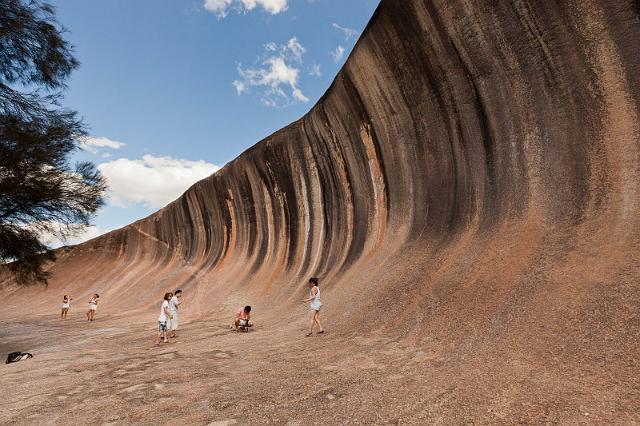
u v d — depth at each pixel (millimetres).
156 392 5766
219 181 27188
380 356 6488
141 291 30719
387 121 13305
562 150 8164
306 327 10273
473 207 9945
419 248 10891
